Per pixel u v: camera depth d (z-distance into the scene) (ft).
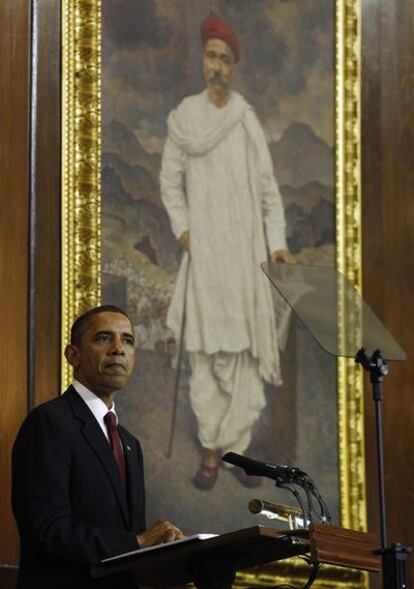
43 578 18.95
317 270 20.63
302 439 28.45
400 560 18.16
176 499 27.17
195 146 28.53
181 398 27.61
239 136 28.99
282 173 29.25
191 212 28.30
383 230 30.12
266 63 29.50
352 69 30.09
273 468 19.36
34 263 26.21
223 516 27.48
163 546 17.79
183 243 28.12
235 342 28.25
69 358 21.13
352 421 28.86
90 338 20.94
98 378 20.75
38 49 26.91
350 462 28.76
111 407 20.86
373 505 28.94
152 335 27.53
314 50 29.94
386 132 30.50
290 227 29.14
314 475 28.45
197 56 28.86
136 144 27.84
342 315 20.21
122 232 27.37
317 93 29.84
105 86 27.58
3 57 26.55
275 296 28.71
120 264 27.25
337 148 29.78
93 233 26.91
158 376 27.45
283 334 28.66
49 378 26.03
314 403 28.71
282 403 28.43
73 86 27.17
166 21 28.60
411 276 30.27
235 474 27.76
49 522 18.99
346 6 30.30
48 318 26.22
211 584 18.38
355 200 29.73
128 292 27.30
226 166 28.78
